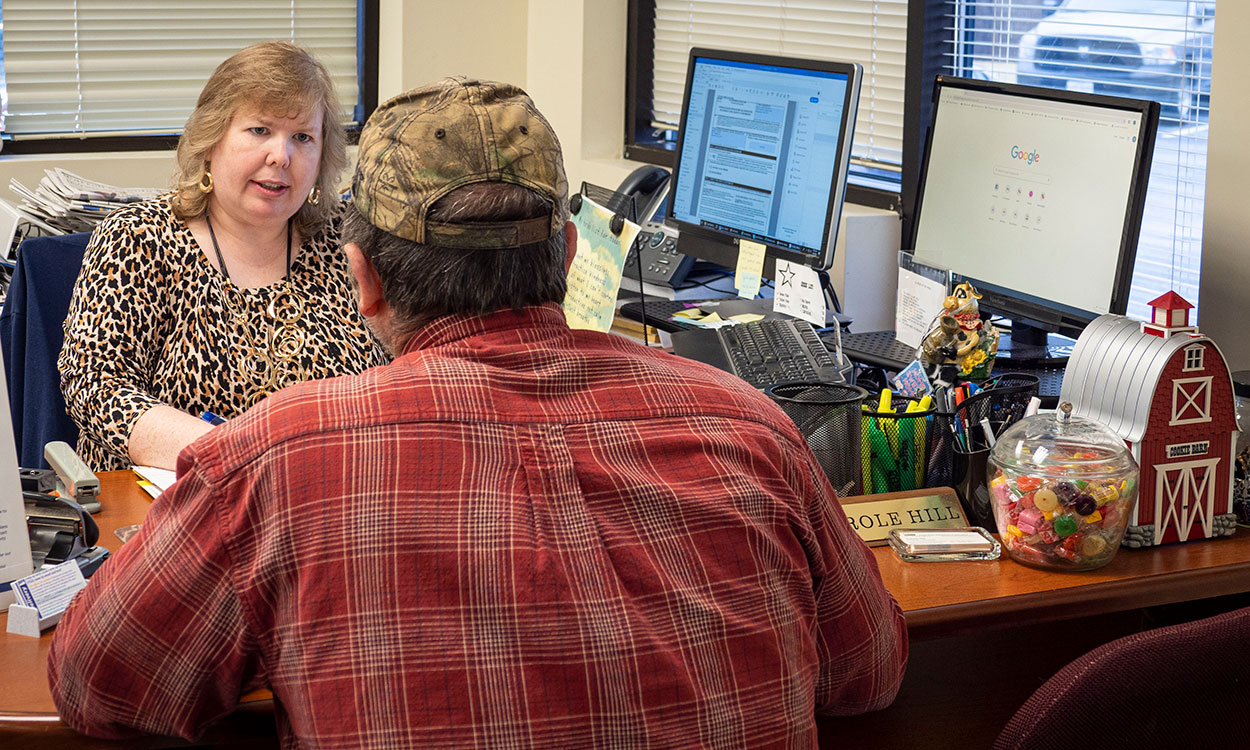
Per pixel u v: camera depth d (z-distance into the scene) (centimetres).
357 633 79
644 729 81
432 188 90
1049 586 127
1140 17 223
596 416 89
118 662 87
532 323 93
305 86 192
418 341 94
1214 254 187
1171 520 138
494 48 359
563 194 96
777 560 89
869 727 144
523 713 79
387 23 357
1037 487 129
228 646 85
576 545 83
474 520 81
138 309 188
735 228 232
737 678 84
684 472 88
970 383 156
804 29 298
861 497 141
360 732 79
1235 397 141
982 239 206
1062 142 190
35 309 207
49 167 323
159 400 186
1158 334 137
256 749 122
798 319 214
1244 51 179
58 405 208
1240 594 144
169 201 197
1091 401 142
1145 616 152
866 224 238
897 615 108
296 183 195
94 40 338
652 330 225
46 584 118
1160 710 103
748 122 229
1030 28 248
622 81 343
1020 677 151
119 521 144
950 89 213
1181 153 216
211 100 191
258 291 199
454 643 79
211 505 84
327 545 80
